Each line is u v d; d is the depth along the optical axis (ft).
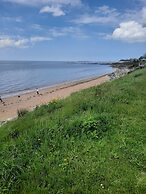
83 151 28.94
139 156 28.02
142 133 33.91
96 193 22.31
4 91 173.37
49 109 50.70
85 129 33.73
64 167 25.90
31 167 25.89
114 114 40.57
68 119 37.37
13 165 25.49
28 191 22.63
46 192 22.41
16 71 447.83
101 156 28.07
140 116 41.06
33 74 360.69
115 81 92.38
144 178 23.90
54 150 29.27
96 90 67.26
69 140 31.58
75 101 50.08
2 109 102.94
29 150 29.07
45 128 33.88
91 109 43.47
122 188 22.72
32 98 128.36
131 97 54.13
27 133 33.58
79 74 354.13
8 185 23.36
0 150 30.07
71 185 23.49
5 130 38.19
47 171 25.35
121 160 27.35
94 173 24.89
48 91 155.33
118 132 33.91
